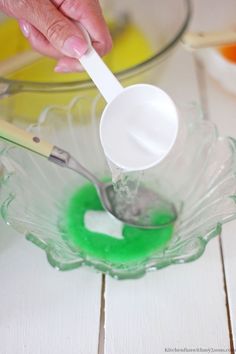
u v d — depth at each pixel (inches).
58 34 12.3
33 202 14.0
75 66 13.9
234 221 14.5
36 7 12.6
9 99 15.8
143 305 12.8
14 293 13.1
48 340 12.3
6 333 12.4
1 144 14.3
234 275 13.4
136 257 13.2
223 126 17.1
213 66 18.7
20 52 17.7
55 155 13.6
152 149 11.8
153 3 17.8
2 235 14.3
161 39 17.8
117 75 14.2
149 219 14.1
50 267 13.7
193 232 12.9
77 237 13.8
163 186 15.0
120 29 18.3
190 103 15.5
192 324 12.4
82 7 12.9
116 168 12.6
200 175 14.7
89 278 13.4
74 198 14.7
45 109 15.3
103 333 12.4
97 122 16.0
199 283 13.2
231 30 18.8
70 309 12.8
